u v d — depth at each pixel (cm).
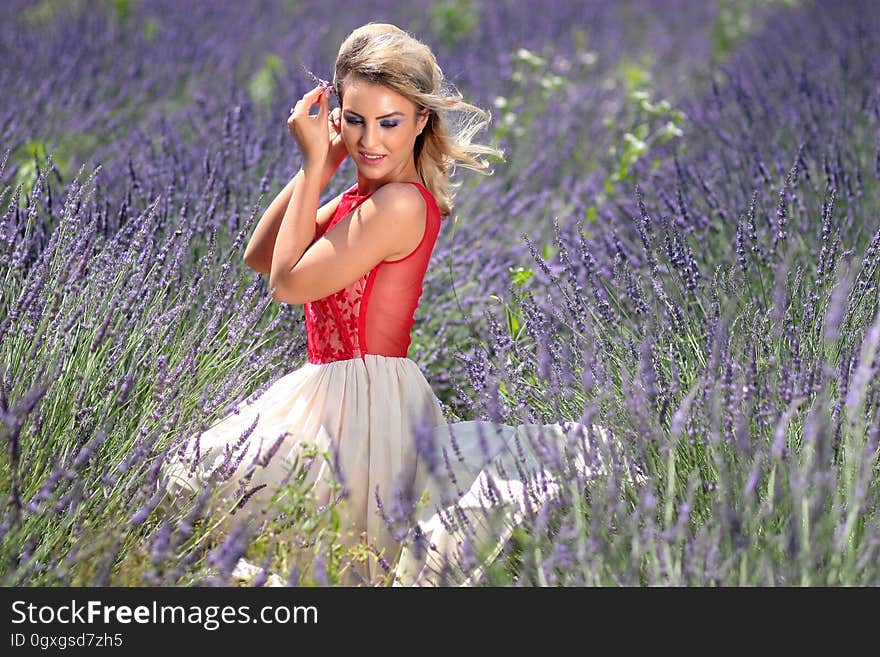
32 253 500
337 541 381
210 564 339
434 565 394
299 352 514
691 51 1645
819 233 590
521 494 391
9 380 393
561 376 444
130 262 475
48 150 777
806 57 1185
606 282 571
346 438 426
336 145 481
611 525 362
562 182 873
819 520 320
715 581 319
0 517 351
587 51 1559
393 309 442
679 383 423
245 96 988
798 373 392
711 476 370
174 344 466
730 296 487
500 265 662
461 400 508
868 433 351
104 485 382
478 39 1538
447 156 465
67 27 1376
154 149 774
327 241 427
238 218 593
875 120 792
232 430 442
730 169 752
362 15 1773
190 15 1570
